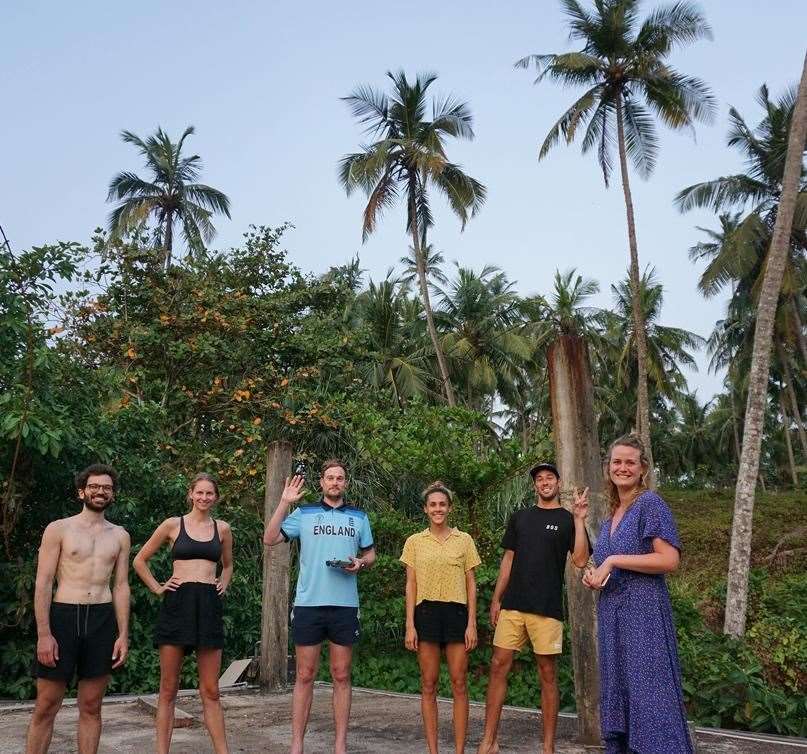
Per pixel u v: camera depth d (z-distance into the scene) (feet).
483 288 114.93
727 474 186.50
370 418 36.50
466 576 16.58
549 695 16.25
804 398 140.67
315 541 16.56
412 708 22.43
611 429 163.94
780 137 88.43
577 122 77.92
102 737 18.62
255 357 48.93
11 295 26.89
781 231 45.55
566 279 121.60
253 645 32.14
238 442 44.39
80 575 14.17
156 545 16.15
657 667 11.04
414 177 86.48
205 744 17.94
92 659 14.07
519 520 16.92
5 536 26.37
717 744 17.60
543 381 132.77
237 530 36.29
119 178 102.73
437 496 16.61
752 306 103.50
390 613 32.04
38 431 24.68
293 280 56.34
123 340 44.65
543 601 16.20
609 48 77.05
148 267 48.42
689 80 76.18
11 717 21.08
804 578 48.75
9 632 26.66
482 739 17.49
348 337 52.70
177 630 15.51
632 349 130.52
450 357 112.27
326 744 18.01
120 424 31.45
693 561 78.48
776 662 25.58
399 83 85.46
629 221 76.38
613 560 11.28
